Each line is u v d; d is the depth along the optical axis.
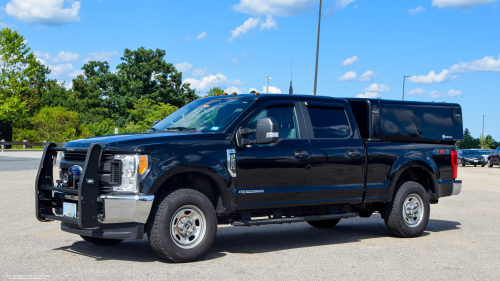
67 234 7.34
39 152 40.72
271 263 5.68
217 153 5.85
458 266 5.69
